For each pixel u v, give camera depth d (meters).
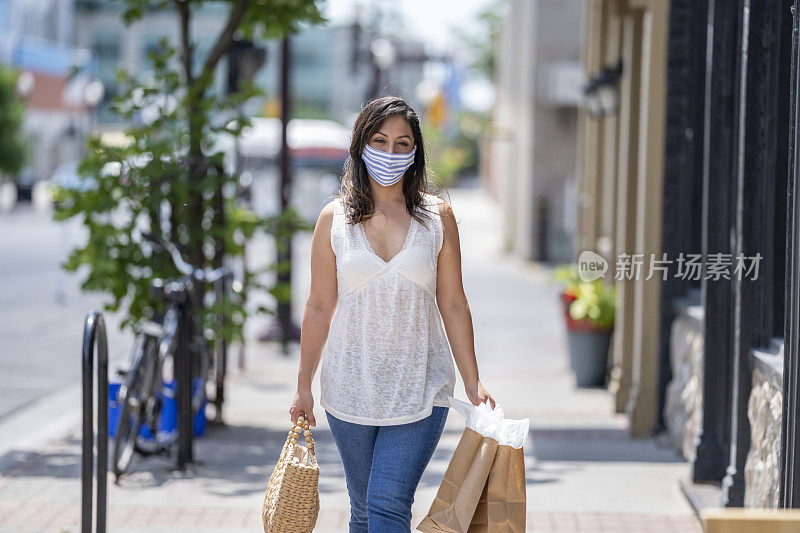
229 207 24.91
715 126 18.31
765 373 14.66
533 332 42.09
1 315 43.94
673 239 22.20
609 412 26.27
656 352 23.17
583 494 18.53
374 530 11.13
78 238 84.06
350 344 11.33
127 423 19.30
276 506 11.15
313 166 98.50
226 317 23.31
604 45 33.44
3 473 19.67
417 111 11.88
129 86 23.64
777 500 13.50
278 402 27.38
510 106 87.94
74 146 168.75
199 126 23.33
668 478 19.66
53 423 24.67
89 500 13.55
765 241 15.68
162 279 22.03
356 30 59.53
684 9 22.19
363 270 11.16
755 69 15.44
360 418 11.28
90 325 13.74
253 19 25.08
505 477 10.96
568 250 69.75
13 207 120.00
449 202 11.86
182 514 17.11
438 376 11.48
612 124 30.41
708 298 18.47
